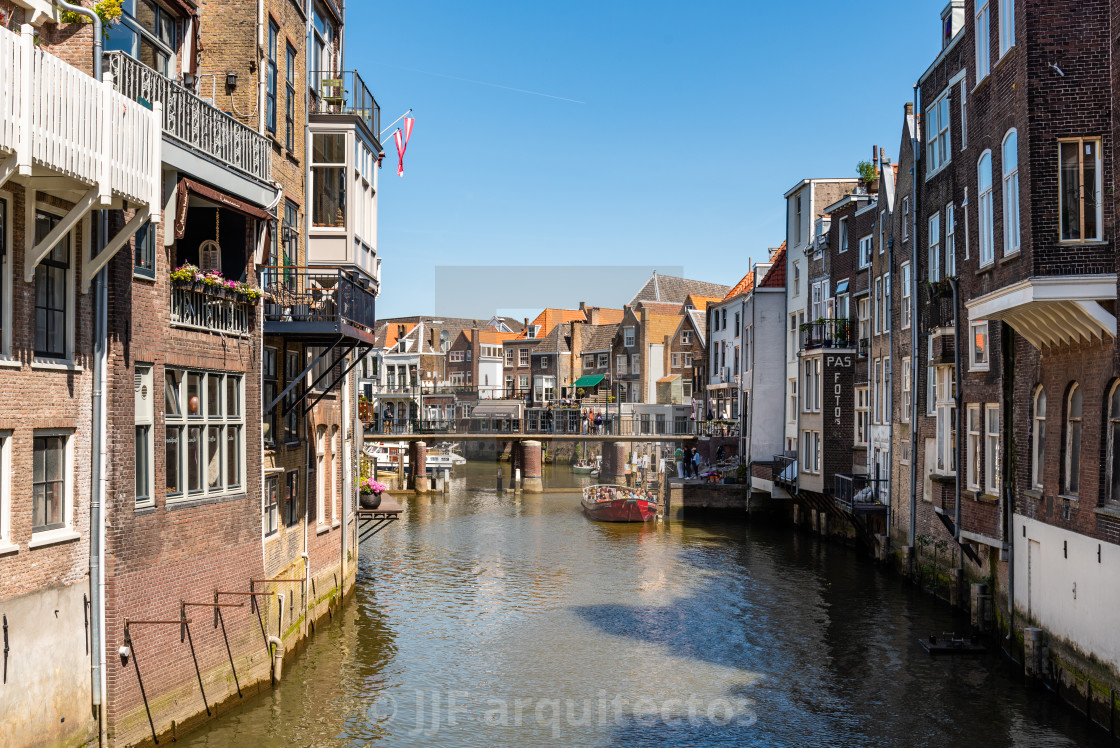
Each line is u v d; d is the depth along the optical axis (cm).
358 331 1852
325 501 2198
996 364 1975
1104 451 1463
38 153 924
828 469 3425
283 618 1747
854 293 3391
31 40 910
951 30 2458
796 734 1496
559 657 1931
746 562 3123
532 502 5019
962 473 2156
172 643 1309
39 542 1072
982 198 1872
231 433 1507
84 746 1139
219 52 1633
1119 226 1420
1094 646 1483
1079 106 1477
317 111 2147
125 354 1213
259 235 1600
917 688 1720
